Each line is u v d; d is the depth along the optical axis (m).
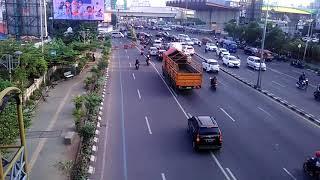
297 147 21.66
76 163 17.86
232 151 20.78
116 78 41.00
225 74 45.94
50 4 67.19
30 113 21.20
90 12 65.50
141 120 25.83
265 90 37.03
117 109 28.45
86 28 64.31
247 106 30.53
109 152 20.17
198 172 18.09
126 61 54.38
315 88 40.00
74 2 64.38
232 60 51.75
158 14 150.88
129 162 19.03
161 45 68.62
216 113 28.11
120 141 21.78
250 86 39.00
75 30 62.06
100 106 28.55
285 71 51.09
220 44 79.19
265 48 71.38
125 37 98.38
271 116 27.88
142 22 165.25
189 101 31.52
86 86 34.53
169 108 29.12
